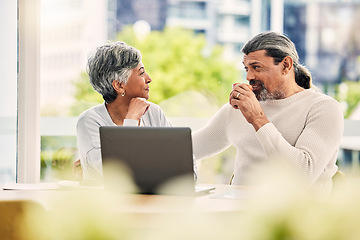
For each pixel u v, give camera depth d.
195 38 5.16
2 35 3.11
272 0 5.00
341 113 2.29
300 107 2.31
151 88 5.14
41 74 3.11
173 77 5.14
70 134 3.99
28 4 3.04
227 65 5.18
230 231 0.23
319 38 4.96
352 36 4.91
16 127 3.11
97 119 2.29
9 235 0.88
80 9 4.42
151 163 1.69
